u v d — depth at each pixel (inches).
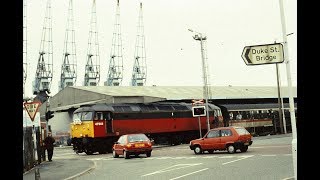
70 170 757.3
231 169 624.1
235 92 2726.4
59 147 2333.9
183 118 1754.4
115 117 1485.0
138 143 1029.2
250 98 2632.9
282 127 2161.7
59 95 2640.3
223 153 997.2
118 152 1071.0
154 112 1647.4
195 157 924.6
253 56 298.2
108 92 2305.6
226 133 983.0
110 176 634.2
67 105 2539.4
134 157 1064.8
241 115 2058.3
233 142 964.6
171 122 1704.0
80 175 681.6
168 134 1701.5
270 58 293.4
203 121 1823.3
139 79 4367.6
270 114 2250.2
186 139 1776.6
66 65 3779.5
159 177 581.0
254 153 919.7
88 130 1405.0
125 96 2087.8
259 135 2127.2
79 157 1244.5
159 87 2721.5
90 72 3971.5
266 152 927.0
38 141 963.3
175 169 680.4
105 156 1217.4
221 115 1913.1
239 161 752.3
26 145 783.7
